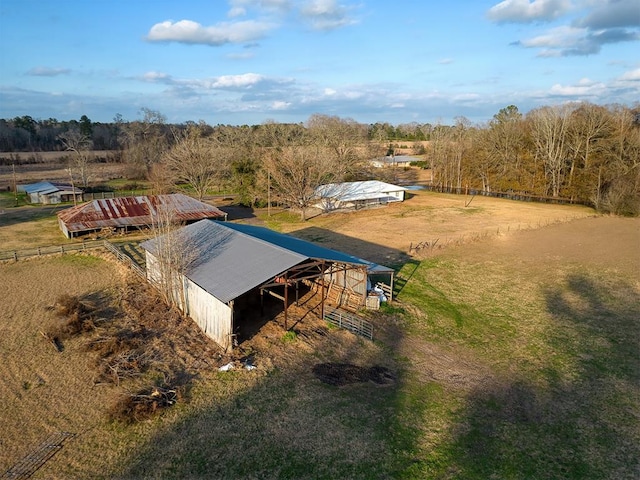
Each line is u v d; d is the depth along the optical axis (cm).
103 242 3959
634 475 1395
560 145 7138
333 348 2170
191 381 1844
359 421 1622
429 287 3100
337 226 5097
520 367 2078
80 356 2048
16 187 7219
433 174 8994
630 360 2145
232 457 1423
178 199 4947
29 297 2728
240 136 10694
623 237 4628
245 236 2694
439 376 1983
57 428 1566
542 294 3016
